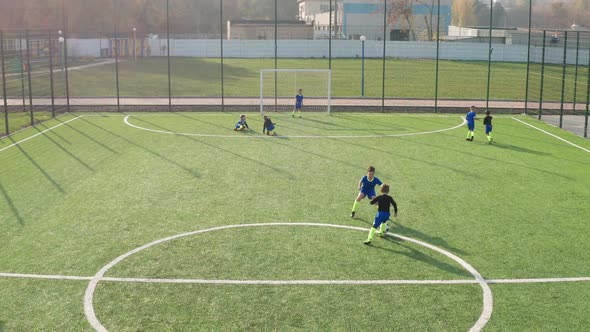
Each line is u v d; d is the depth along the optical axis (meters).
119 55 74.69
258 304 11.12
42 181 20.28
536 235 15.02
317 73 59.62
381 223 14.62
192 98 43.28
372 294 11.57
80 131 30.11
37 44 51.50
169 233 15.03
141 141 27.36
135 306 11.05
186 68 64.62
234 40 75.06
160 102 40.91
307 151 25.22
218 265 12.98
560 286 12.00
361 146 26.44
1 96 43.44
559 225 15.80
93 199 18.08
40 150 25.50
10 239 14.62
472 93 48.84
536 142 27.92
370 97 43.47
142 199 18.05
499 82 54.84
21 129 30.83
